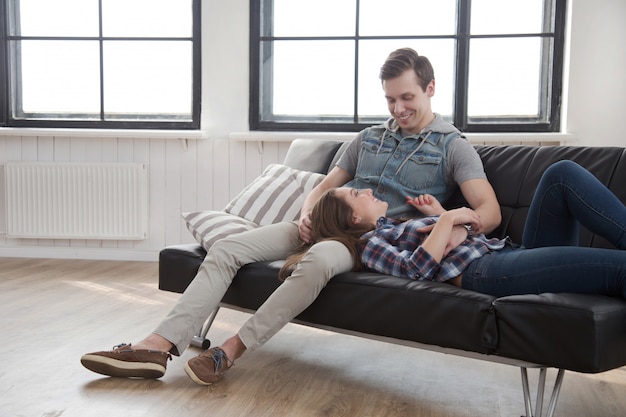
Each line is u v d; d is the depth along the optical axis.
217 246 2.29
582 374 2.34
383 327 1.97
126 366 2.11
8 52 4.56
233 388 2.12
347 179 2.65
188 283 2.45
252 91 4.41
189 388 2.10
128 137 4.43
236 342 2.15
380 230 2.20
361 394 2.10
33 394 2.03
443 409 1.99
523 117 4.26
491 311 1.77
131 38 4.51
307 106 4.43
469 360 2.48
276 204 2.68
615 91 4.07
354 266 2.16
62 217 4.46
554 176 1.91
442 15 4.27
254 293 2.25
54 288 3.60
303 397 2.06
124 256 4.52
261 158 4.40
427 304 1.88
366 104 4.37
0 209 4.55
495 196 2.29
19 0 4.55
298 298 2.08
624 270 1.72
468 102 4.28
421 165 2.39
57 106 4.59
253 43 4.39
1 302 3.26
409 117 2.44
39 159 4.53
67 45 4.55
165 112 4.54
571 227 1.98
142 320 2.96
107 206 4.43
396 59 2.42
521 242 2.25
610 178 2.16
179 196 4.48
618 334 1.67
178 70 4.51
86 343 2.59
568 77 4.11
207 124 4.43
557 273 1.80
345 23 4.35
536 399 1.89
